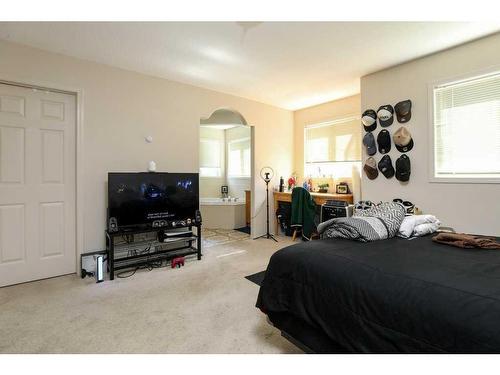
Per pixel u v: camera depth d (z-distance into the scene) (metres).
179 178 3.35
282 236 4.82
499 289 1.03
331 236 1.98
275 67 3.19
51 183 2.82
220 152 6.85
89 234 3.00
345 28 2.34
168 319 2.02
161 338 1.78
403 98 3.10
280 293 1.60
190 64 3.09
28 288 2.56
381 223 1.94
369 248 1.63
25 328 1.88
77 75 2.89
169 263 3.30
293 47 2.69
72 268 2.96
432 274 1.19
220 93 4.08
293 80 3.62
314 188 4.91
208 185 6.65
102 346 1.68
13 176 2.63
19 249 2.67
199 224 3.44
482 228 2.57
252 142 4.64
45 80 2.71
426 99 2.91
